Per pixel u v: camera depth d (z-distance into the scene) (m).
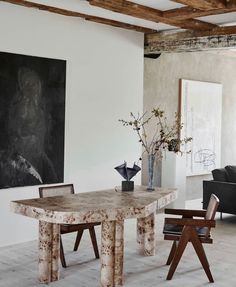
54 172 7.08
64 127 7.20
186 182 10.55
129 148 8.31
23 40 6.58
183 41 8.21
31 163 6.73
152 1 6.35
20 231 6.69
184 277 5.24
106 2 6.11
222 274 5.36
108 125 7.92
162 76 9.81
